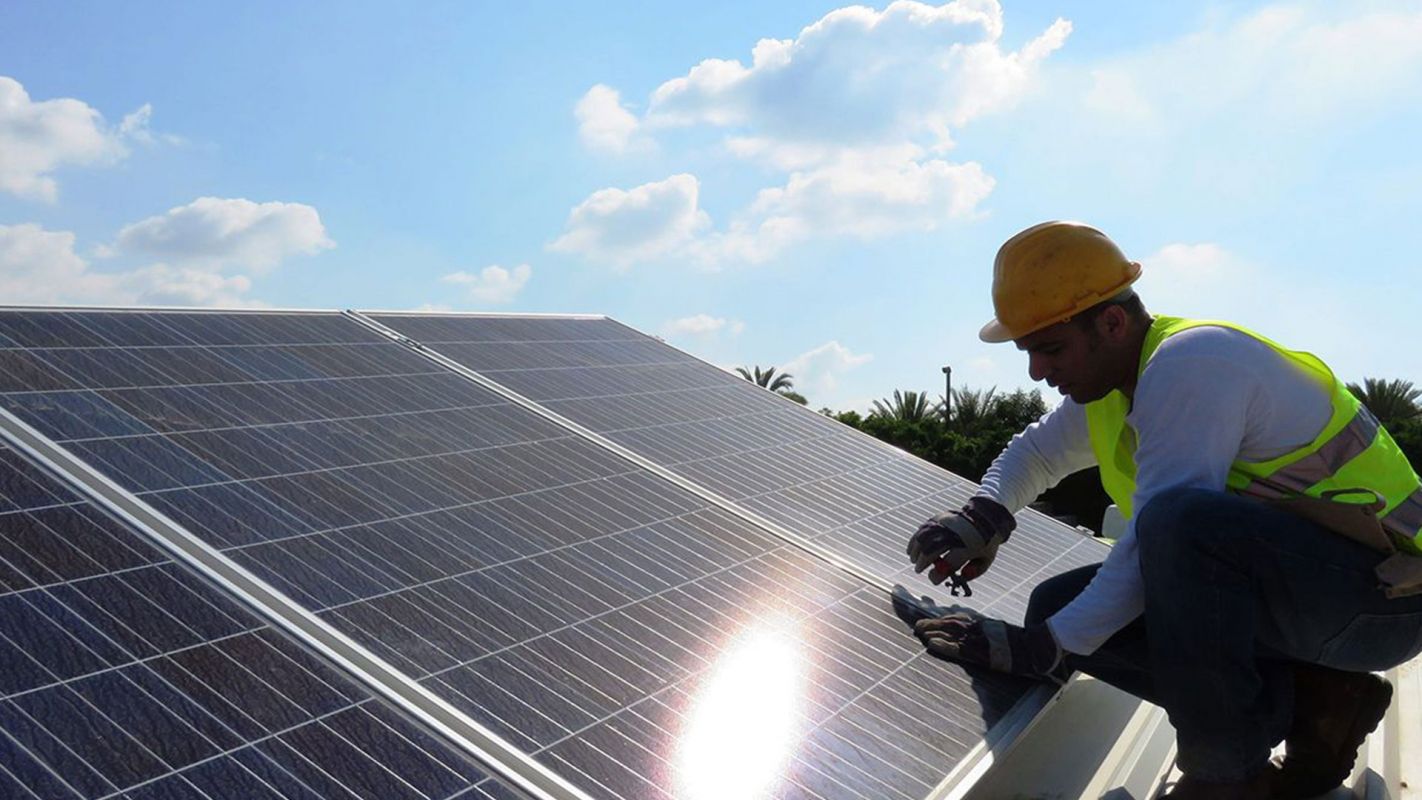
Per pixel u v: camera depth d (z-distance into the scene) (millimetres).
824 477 7359
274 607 3512
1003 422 60844
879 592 5371
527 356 7969
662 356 9547
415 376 6547
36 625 3010
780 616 4715
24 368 4762
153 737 2750
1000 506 5066
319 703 3098
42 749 2580
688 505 5828
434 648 3631
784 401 9359
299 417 5305
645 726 3568
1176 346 3852
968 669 4605
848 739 3803
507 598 4152
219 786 2664
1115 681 4547
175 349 5656
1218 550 3658
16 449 3936
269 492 4371
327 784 2793
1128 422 4031
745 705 3857
